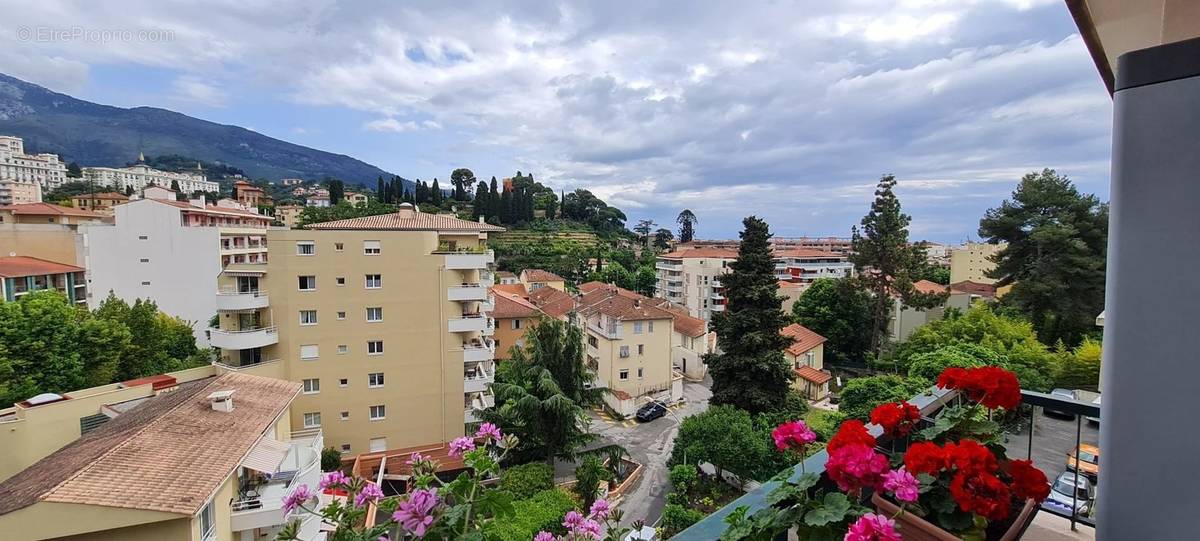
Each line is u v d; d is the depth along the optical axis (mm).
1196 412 1000
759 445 15867
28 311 17984
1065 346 20531
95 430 11672
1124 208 1095
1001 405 2062
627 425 25000
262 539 9914
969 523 1602
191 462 8961
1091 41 1788
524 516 12781
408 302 18734
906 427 2082
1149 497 1065
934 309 32281
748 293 18703
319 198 92000
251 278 17844
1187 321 1004
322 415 17953
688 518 14211
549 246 71562
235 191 74438
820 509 1545
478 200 80562
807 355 29625
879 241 28875
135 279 33594
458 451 2309
